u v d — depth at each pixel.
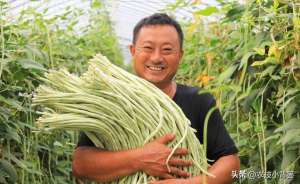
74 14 4.33
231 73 2.27
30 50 2.75
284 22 2.23
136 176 1.87
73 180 3.44
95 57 1.92
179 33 2.07
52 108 1.93
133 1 7.04
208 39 3.63
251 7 2.41
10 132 2.51
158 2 6.89
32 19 3.37
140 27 2.05
